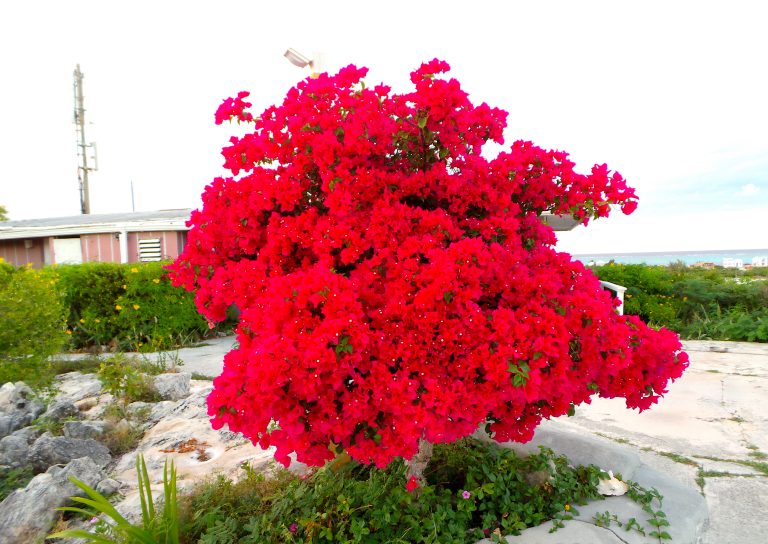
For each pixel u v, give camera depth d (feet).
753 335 30.09
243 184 8.70
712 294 35.14
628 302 35.86
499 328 6.63
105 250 46.75
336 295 6.46
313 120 8.24
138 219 47.39
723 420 16.83
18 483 11.43
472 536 8.57
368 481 9.50
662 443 14.92
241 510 9.32
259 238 9.14
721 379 21.63
